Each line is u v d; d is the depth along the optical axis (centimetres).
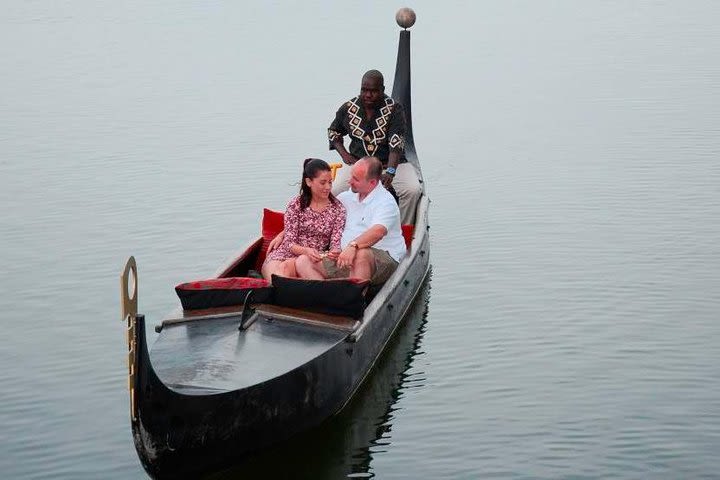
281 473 673
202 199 1184
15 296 941
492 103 1570
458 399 756
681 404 736
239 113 1511
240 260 823
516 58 1853
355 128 969
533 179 1243
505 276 970
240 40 1995
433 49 1911
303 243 798
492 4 2392
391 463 679
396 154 949
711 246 1022
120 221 1122
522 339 845
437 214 1141
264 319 721
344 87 1630
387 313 805
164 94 1627
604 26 2155
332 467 678
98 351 840
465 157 1333
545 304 906
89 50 1953
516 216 1126
